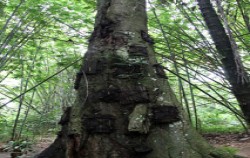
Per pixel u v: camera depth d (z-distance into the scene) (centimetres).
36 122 794
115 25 287
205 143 238
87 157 233
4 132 702
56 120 851
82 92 258
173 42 520
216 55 443
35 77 709
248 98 409
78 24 571
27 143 482
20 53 606
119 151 229
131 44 272
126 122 237
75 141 237
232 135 621
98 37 288
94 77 260
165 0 475
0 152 489
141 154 230
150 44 289
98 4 314
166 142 233
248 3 470
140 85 251
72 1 535
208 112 854
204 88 793
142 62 257
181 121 246
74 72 897
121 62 259
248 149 426
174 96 263
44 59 754
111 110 242
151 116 242
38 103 1035
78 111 250
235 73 402
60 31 575
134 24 289
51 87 1033
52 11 521
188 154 226
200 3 421
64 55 612
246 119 427
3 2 498
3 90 814
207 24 416
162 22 543
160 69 271
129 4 300
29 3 504
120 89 248
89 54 277
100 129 234
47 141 664
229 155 234
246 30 538
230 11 488
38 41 642
